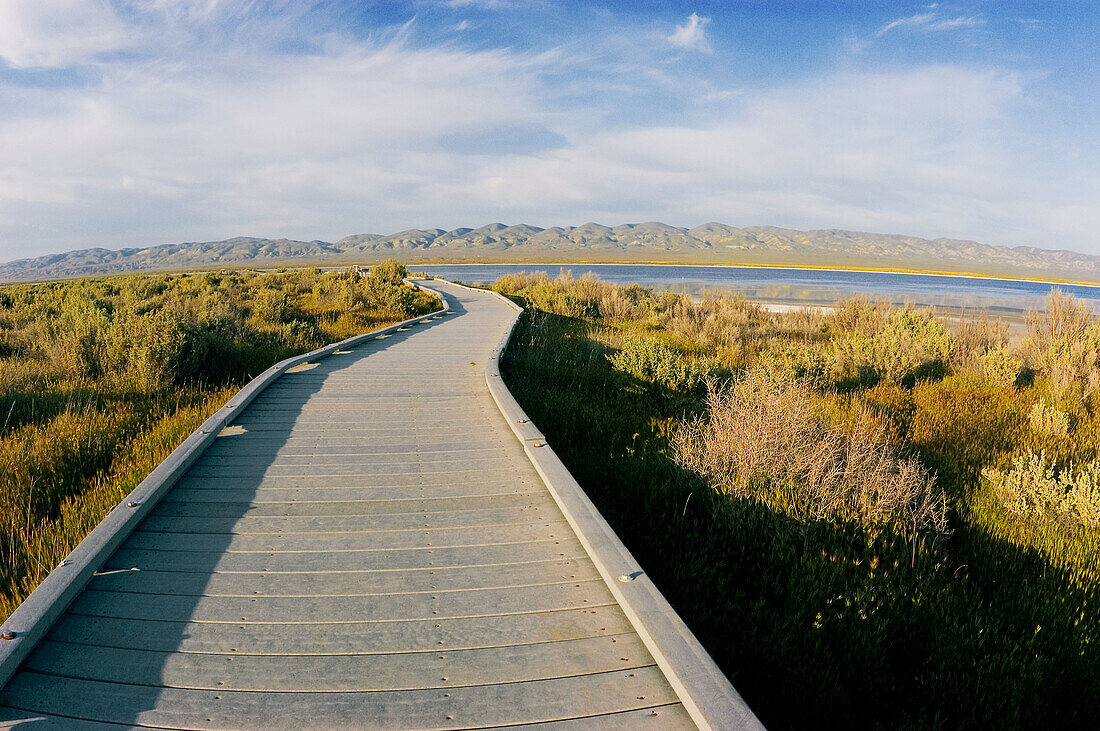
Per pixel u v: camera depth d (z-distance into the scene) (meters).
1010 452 6.87
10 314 16.47
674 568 4.17
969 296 59.84
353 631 2.93
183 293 25.95
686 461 5.70
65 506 4.66
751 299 40.84
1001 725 2.99
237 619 3.00
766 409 5.89
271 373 8.41
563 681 2.61
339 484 4.75
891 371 11.17
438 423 6.55
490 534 3.97
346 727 2.32
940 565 4.26
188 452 4.99
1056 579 4.29
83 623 2.92
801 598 3.85
